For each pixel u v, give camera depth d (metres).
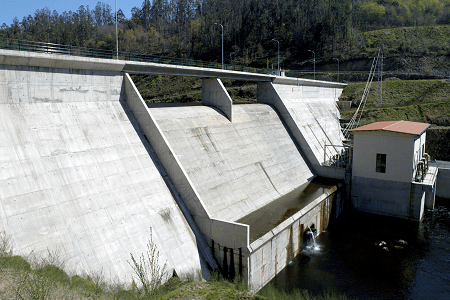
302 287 24.14
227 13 153.88
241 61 126.81
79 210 19.20
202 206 23.58
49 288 13.14
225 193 28.84
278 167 37.53
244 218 27.95
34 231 16.97
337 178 40.94
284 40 131.50
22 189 17.83
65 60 22.38
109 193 21.12
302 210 29.56
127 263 19.08
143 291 17.75
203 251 23.12
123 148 24.00
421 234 33.31
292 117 44.91
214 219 23.09
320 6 136.38
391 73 95.00
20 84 20.56
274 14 142.75
